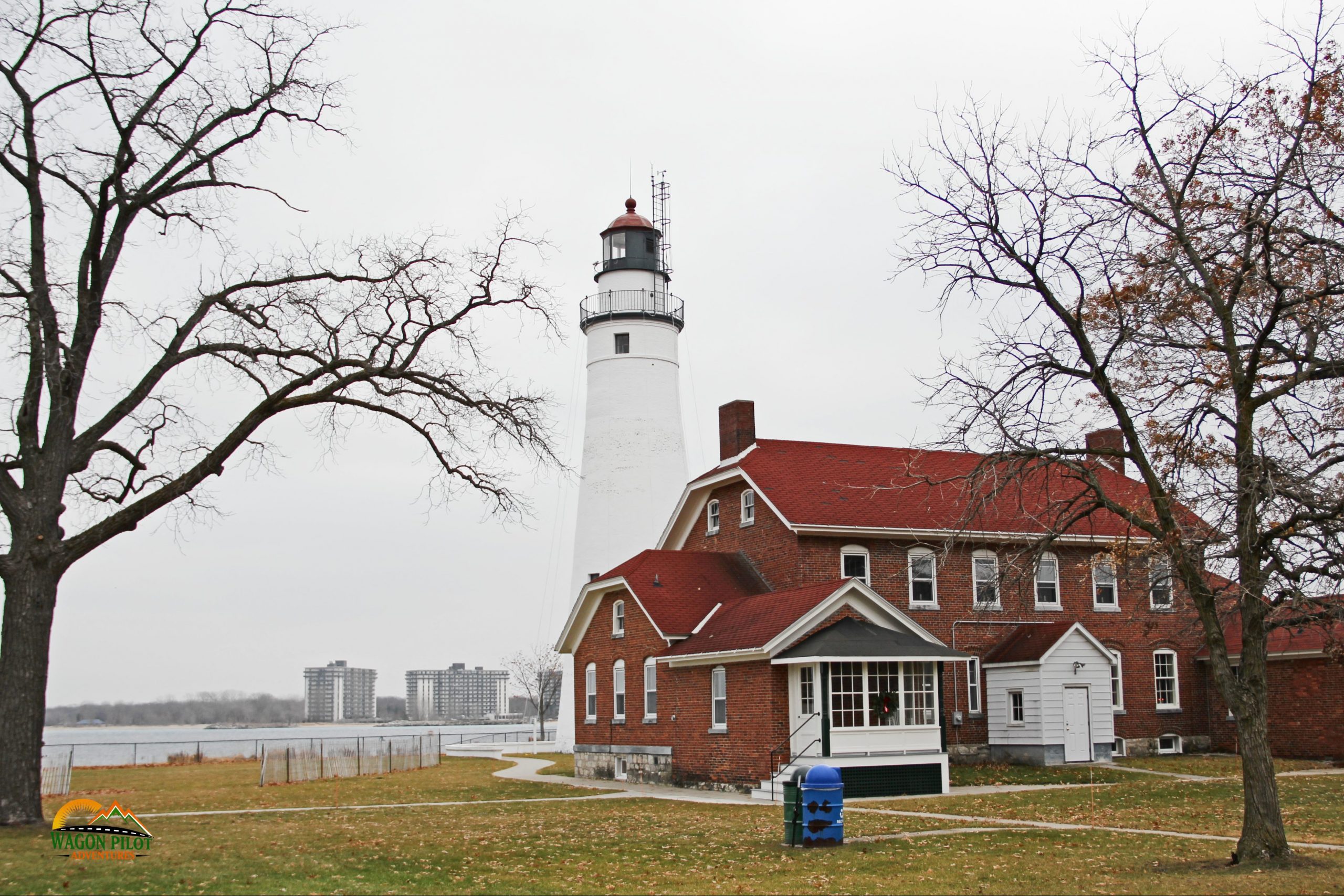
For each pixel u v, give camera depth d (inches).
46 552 872.3
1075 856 728.3
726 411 1653.5
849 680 1144.8
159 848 788.6
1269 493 648.4
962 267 770.2
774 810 1034.1
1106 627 1568.7
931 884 637.9
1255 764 689.6
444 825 938.1
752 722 1192.2
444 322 1037.2
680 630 1339.8
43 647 870.4
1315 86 701.9
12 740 848.3
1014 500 1545.3
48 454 889.5
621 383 1915.6
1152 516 1169.4
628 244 1958.7
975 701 1475.1
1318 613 754.2
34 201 893.8
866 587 1194.6
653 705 1395.2
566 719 2049.7
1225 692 700.7
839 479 1504.7
